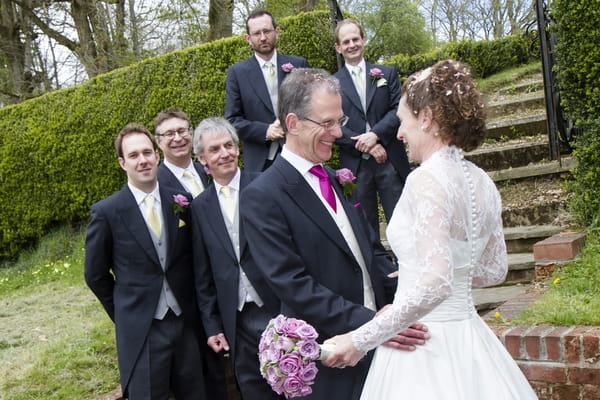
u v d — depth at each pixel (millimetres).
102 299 3398
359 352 1926
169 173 4008
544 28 5469
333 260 2432
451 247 1925
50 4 14102
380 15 13742
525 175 5789
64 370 3977
